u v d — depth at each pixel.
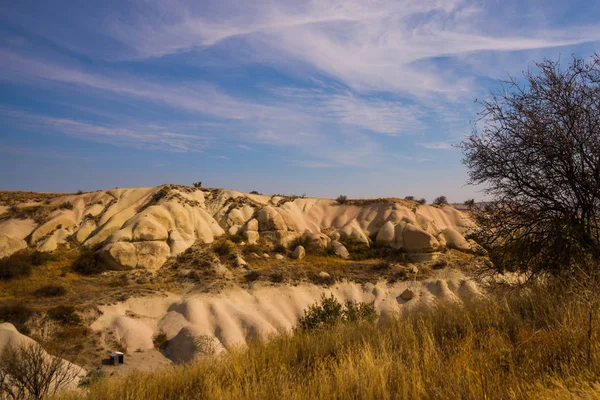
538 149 7.16
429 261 43.59
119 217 48.66
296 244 51.56
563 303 5.28
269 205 60.59
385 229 50.88
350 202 66.19
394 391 4.20
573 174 6.97
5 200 55.91
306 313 16.30
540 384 3.68
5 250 42.28
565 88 6.89
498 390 3.73
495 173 7.68
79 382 11.20
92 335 26.08
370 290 37.38
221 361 6.62
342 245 51.00
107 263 39.28
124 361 23.95
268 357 6.04
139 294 32.22
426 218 57.16
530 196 7.46
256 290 35.56
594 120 6.73
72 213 52.22
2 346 18.41
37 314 26.66
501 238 7.74
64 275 37.06
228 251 44.62
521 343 4.64
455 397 3.70
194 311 30.19
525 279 7.31
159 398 5.41
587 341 4.18
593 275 5.58
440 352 4.97
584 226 6.82
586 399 3.37
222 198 60.53
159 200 53.19
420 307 7.40
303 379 4.93
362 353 5.10
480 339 4.91
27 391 10.09
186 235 46.56
